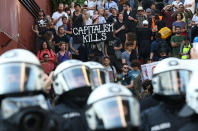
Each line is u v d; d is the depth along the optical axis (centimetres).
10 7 2172
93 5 3400
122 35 2881
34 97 802
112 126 816
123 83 2031
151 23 3009
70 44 2683
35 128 760
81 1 3681
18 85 819
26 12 2656
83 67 1070
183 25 2827
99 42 2589
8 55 861
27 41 2642
